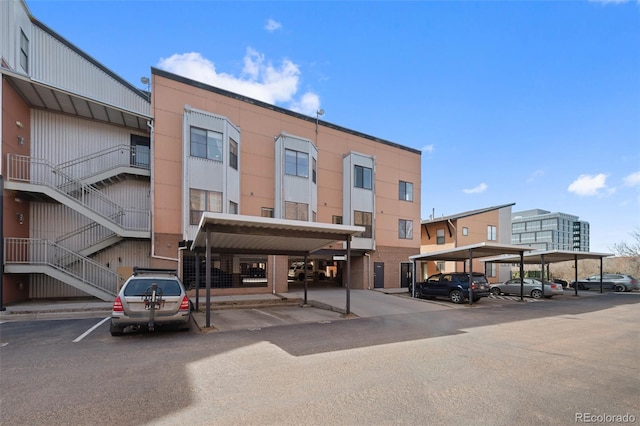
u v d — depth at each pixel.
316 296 16.38
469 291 15.20
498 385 4.85
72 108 14.70
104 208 15.46
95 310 11.32
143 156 16.91
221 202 15.96
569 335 8.44
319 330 8.94
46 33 15.13
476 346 7.23
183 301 8.12
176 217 15.45
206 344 7.23
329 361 6.01
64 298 14.18
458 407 4.09
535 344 7.44
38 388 4.65
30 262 12.32
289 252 13.63
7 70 12.13
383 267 22.80
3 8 12.54
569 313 12.62
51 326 9.16
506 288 20.92
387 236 23.28
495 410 4.02
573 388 4.76
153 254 14.88
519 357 6.35
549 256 21.70
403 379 5.07
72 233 14.72
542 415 3.89
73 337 7.82
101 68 16.44
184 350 6.71
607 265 34.62
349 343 7.43
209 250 9.19
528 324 10.07
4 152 12.23
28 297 13.69
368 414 3.88
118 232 14.23
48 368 5.53
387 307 13.77
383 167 23.64
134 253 15.46
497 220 30.45
